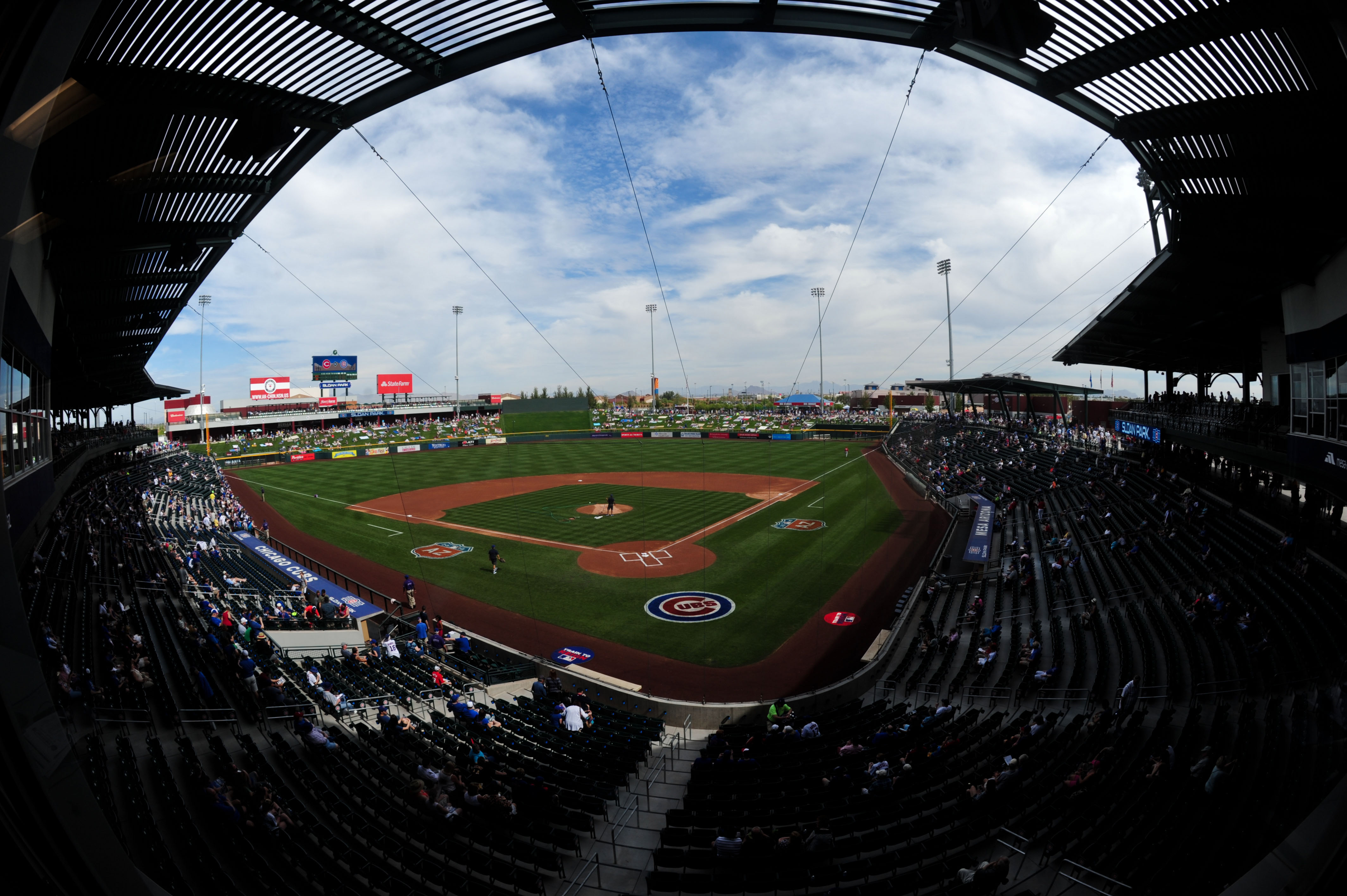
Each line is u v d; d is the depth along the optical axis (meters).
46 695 3.48
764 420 105.88
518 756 13.91
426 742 14.51
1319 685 12.59
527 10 11.81
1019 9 11.27
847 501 48.62
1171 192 20.41
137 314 25.84
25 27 3.22
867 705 18.52
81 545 23.83
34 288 15.01
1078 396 68.25
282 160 16.44
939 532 38.09
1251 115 14.25
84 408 48.69
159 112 11.88
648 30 12.44
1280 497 24.50
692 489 56.12
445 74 13.30
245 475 71.25
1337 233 16.66
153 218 16.38
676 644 23.45
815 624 25.00
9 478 13.42
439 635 23.09
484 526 42.91
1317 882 3.48
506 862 10.27
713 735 15.20
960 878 8.98
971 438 63.25
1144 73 14.33
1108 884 8.95
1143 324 33.88
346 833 10.66
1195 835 9.20
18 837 3.18
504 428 109.25
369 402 153.00
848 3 11.84
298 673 18.30
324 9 10.61
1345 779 3.65
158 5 9.44
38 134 3.35
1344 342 16.91
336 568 33.59
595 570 32.50
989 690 17.66
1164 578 20.98
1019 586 24.86
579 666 21.80
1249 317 29.84
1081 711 15.68
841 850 10.22
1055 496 36.53
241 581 27.69
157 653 16.62
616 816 12.33
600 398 158.50
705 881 9.45
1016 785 11.65
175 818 9.25
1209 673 15.19
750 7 12.25
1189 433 28.03
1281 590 17.19
